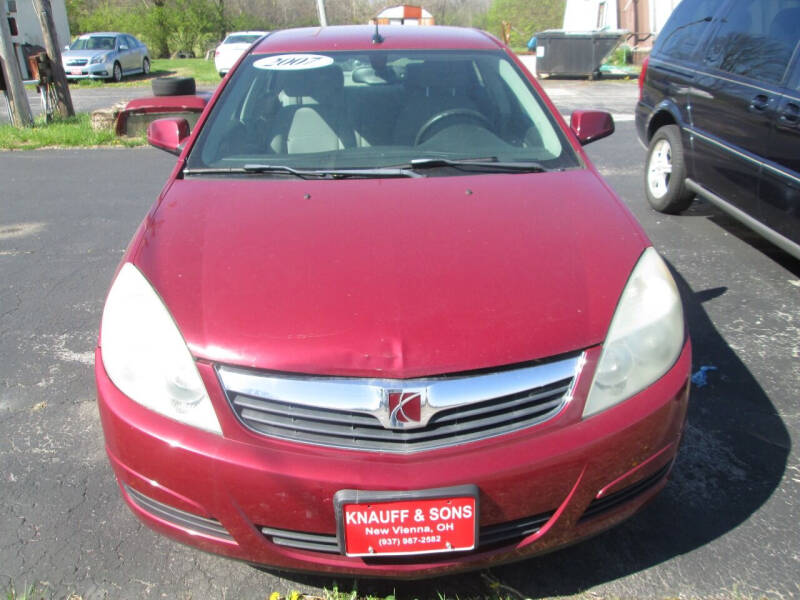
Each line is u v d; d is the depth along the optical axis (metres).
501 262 2.23
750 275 4.63
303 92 3.30
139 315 2.10
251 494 1.90
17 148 9.30
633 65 21.78
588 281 2.17
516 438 1.93
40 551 2.40
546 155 3.05
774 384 3.35
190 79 9.34
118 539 2.46
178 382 1.97
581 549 2.41
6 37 10.21
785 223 4.08
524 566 2.34
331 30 3.86
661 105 5.72
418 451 1.89
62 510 2.60
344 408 1.90
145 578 2.30
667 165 5.78
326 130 3.14
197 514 1.99
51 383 3.46
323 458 1.88
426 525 1.88
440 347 1.94
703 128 5.05
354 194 2.66
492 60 3.53
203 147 3.06
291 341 1.96
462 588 2.26
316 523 1.91
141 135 9.48
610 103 13.57
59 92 11.22
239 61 3.54
